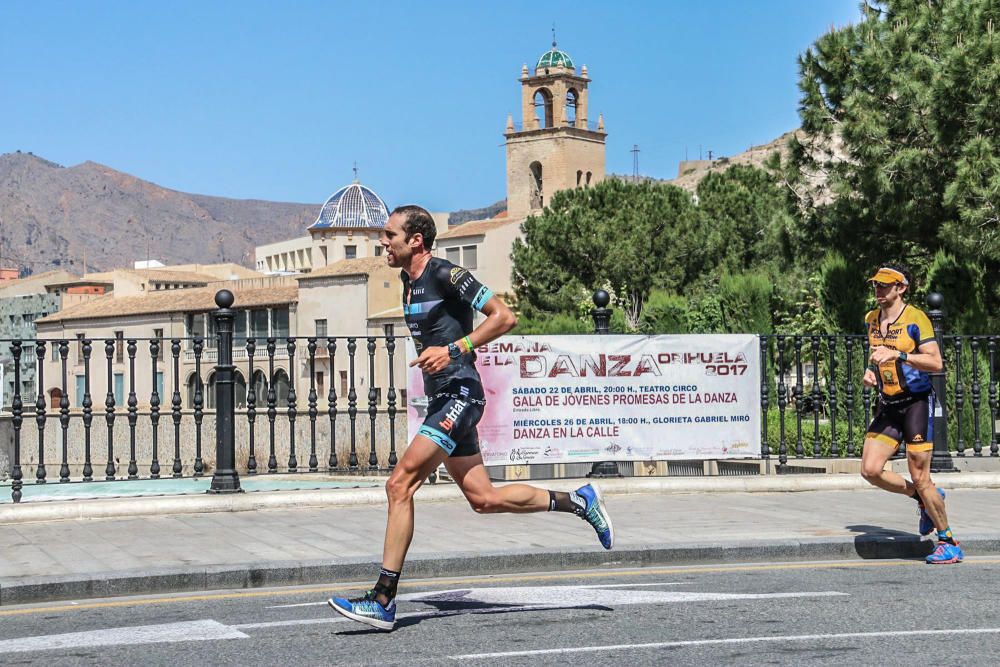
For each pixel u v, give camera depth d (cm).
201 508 1067
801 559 881
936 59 2466
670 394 1238
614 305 5412
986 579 776
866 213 2661
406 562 813
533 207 11650
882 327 853
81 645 602
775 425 1836
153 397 1161
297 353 7744
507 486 651
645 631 612
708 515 1045
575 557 846
